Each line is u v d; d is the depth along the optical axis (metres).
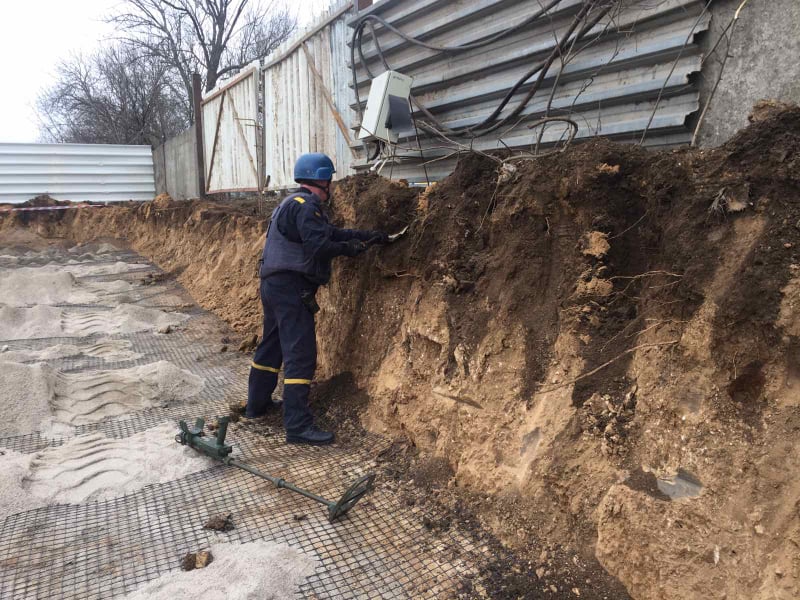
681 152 2.62
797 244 1.99
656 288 2.47
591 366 2.62
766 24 2.77
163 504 3.02
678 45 3.08
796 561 1.71
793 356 1.92
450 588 2.33
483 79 4.43
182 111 24.06
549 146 3.96
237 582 2.32
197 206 10.88
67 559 2.56
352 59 5.68
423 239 3.79
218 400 4.64
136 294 8.67
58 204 14.77
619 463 2.35
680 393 2.22
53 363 5.43
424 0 4.69
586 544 2.33
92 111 22.89
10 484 3.06
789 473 1.83
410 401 3.55
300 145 7.99
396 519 2.82
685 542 1.99
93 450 3.62
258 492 3.12
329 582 2.38
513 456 2.76
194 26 20.94
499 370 2.99
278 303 3.79
